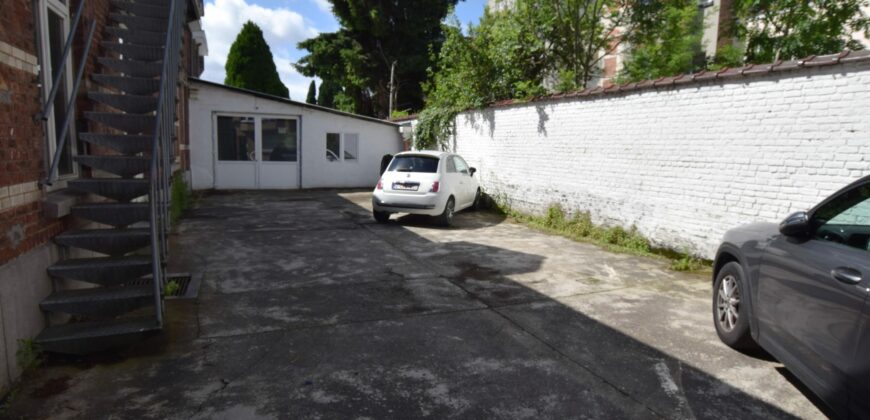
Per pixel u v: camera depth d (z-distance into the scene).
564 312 4.98
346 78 27.97
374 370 3.63
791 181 6.01
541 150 10.26
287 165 16.22
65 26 4.88
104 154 5.86
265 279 5.93
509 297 5.44
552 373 3.65
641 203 8.02
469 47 12.87
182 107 12.89
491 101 12.23
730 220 6.70
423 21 25.64
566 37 12.84
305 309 4.92
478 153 12.48
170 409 3.05
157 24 6.99
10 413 2.96
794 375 3.39
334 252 7.41
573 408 3.18
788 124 6.01
